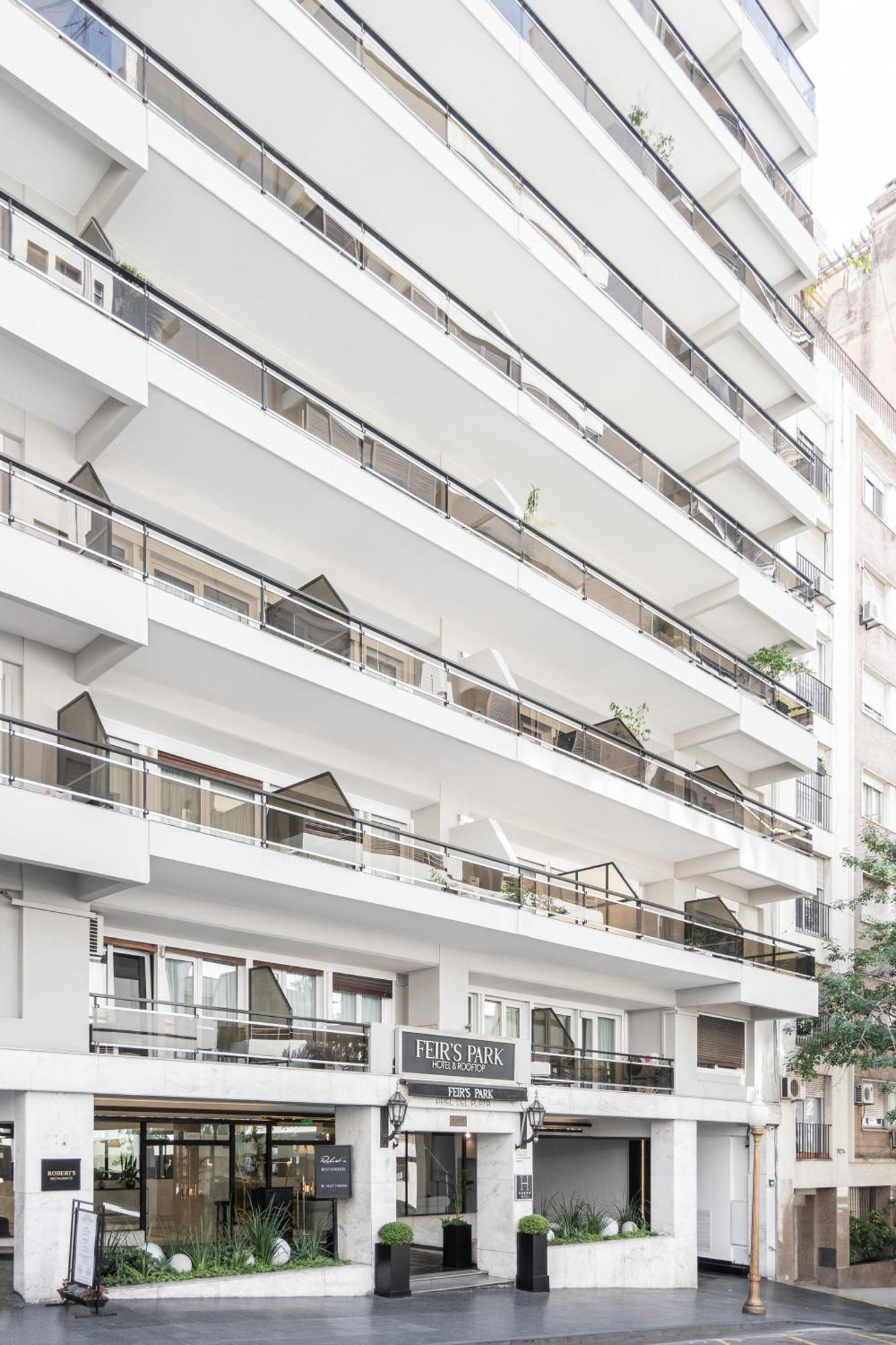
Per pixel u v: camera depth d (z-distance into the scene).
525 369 21.97
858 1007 27.39
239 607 18.14
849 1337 18.12
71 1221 13.62
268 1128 19.33
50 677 15.41
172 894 16.89
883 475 36.97
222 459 17.05
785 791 30.58
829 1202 28.91
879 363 40.88
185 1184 18.06
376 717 18.58
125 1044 15.05
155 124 15.83
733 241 29.42
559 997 24.11
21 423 15.66
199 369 16.11
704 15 27.55
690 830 24.39
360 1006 20.59
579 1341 14.80
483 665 21.48
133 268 16.58
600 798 22.41
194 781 16.52
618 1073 22.25
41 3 14.53
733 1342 16.20
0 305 13.70
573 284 22.41
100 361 14.71
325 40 17.95
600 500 23.61
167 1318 12.98
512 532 21.05
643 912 22.97
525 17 21.33
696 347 26.02
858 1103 30.62
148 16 17.05
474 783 21.62
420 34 20.52
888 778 34.62
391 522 18.73
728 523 26.70
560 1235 20.70
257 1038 16.30
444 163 19.83
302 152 19.41
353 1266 16.45
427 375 20.19
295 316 18.81
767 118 30.42
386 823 21.17
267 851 16.33
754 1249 20.19
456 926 19.30
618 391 25.14
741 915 28.75
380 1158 17.11
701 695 25.27
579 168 23.17
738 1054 27.06
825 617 33.19
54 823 13.75
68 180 16.02
